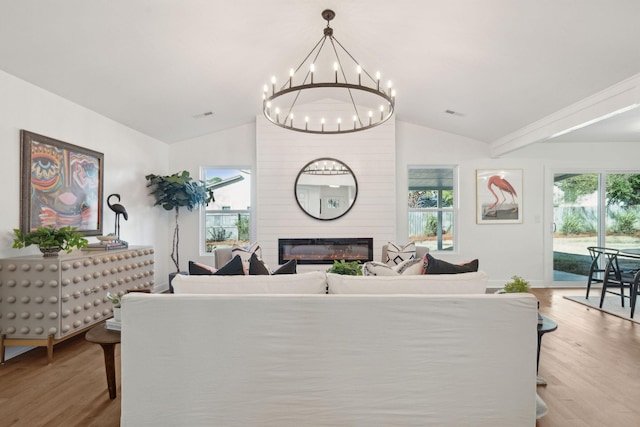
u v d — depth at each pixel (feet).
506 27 8.54
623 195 17.87
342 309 5.36
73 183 11.09
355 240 16.70
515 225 17.78
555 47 8.86
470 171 17.76
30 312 8.47
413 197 18.19
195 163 17.69
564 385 7.44
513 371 5.36
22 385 7.40
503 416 5.37
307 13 9.33
